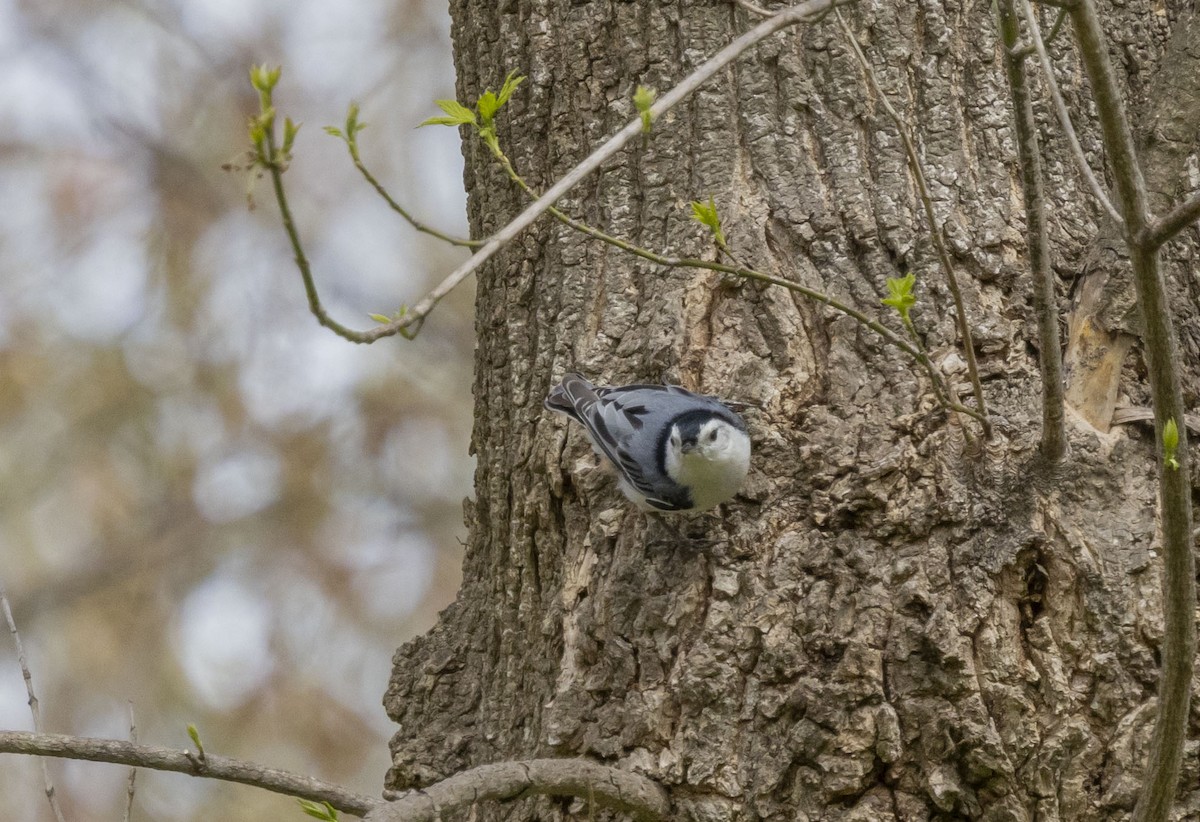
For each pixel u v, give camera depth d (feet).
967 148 26.61
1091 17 17.31
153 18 65.21
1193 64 26.25
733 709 23.04
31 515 63.62
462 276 15.80
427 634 29.45
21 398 61.72
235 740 56.39
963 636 22.65
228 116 65.05
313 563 60.34
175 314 63.57
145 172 63.57
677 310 26.32
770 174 26.61
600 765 22.17
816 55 26.96
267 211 65.21
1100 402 24.66
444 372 67.10
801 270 25.95
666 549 24.81
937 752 22.26
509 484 28.12
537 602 26.94
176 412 63.57
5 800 55.57
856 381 25.02
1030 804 22.33
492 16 29.73
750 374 25.53
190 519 62.75
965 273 25.64
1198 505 24.31
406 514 62.49
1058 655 22.85
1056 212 26.50
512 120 29.01
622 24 27.96
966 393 24.47
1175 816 22.43
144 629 61.00
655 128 27.32
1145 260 18.11
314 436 62.90
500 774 20.53
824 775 22.34
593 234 19.04
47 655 61.62
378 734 57.31
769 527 24.26
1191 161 27.07
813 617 23.15
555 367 27.40
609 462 25.76
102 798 55.57
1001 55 27.09
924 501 23.65
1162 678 19.30
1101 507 23.62
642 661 24.03
